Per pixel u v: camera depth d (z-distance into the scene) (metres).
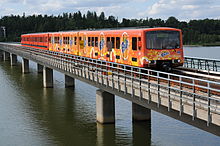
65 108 32.38
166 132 24.64
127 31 23.53
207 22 168.00
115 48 25.47
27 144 23.31
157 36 22.03
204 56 87.19
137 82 20.31
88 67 27.06
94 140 23.56
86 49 31.59
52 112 31.05
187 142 22.50
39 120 28.69
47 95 38.59
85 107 32.62
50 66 38.88
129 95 19.64
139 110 26.77
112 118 26.30
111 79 22.31
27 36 63.44
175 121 27.22
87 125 26.72
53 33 44.34
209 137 23.39
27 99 36.72
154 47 21.97
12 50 68.50
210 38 155.12
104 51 27.47
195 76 22.22
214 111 12.64
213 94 16.45
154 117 28.38
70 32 36.69
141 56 21.92
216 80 20.28
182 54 22.80
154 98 16.72
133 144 22.62
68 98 36.81
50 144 23.20
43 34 49.62
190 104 14.11
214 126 12.72
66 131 25.61
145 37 21.78
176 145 22.05
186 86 18.77
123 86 20.38
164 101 15.77
